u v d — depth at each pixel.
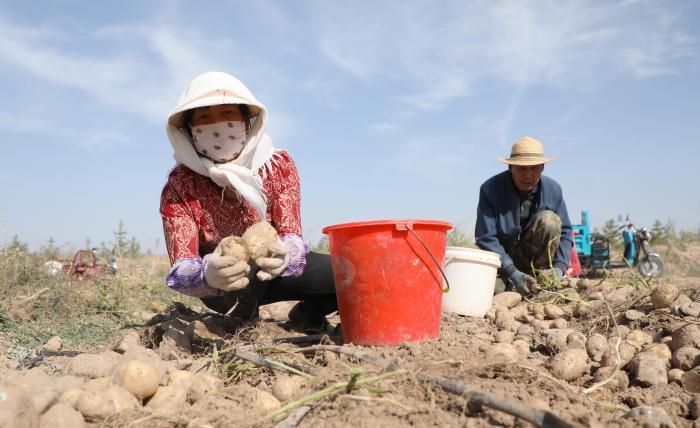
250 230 3.29
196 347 3.80
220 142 3.55
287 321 4.54
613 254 11.66
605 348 3.47
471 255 4.62
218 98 3.38
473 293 4.65
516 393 2.60
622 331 3.88
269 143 3.83
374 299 3.34
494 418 2.36
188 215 3.64
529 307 4.79
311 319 4.37
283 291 4.14
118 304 5.39
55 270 6.03
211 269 3.20
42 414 2.36
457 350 3.18
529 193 5.74
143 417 2.47
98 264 7.47
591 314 4.52
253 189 3.56
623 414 2.60
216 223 3.78
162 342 3.69
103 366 3.00
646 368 3.17
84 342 4.30
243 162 3.67
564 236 5.88
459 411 2.42
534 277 5.63
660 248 12.69
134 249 10.82
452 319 4.45
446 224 3.45
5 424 2.16
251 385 3.10
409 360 2.98
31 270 5.85
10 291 5.24
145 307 5.81
